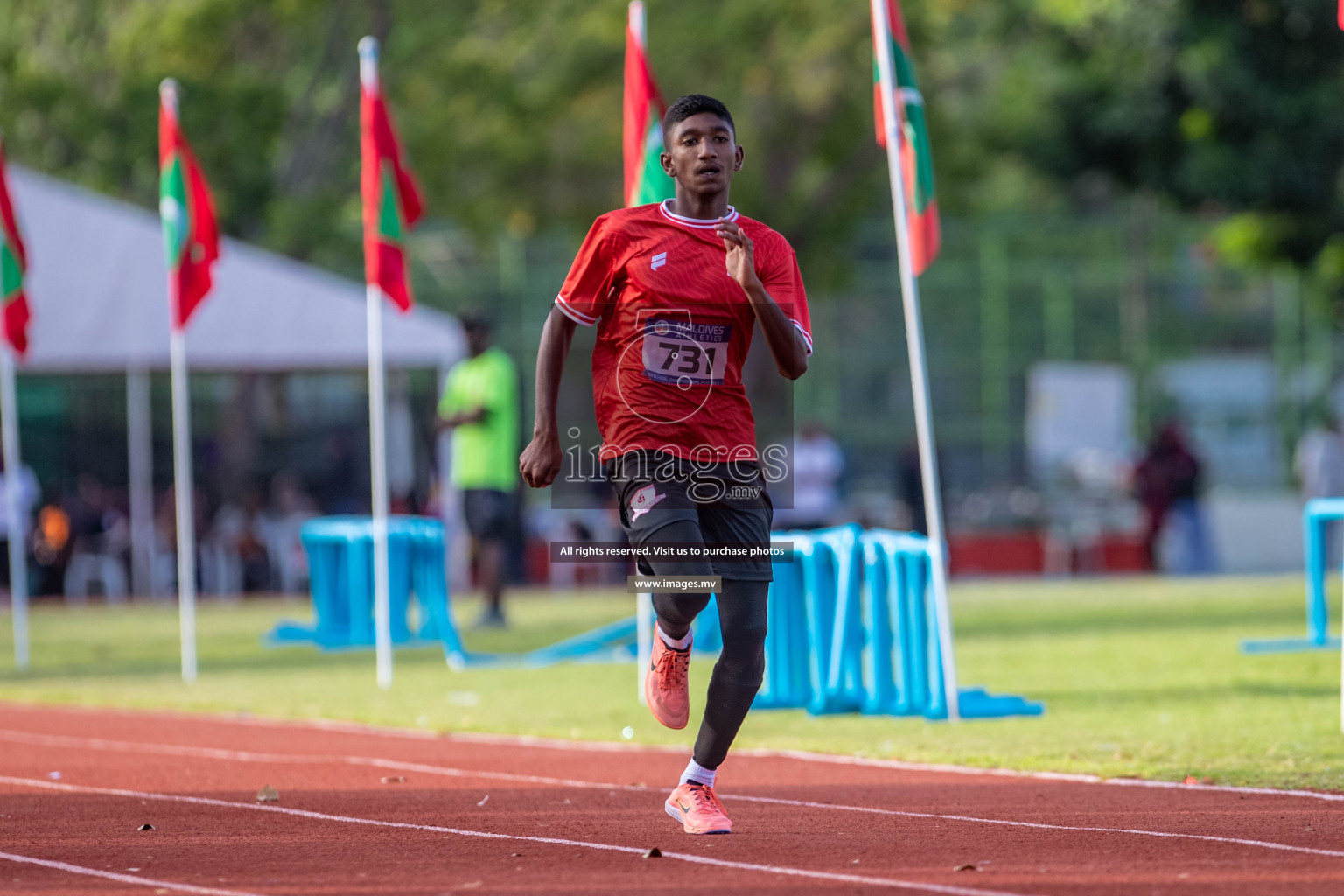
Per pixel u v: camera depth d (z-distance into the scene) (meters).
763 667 18.83
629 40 34.00
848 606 31.36
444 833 19.70
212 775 24.98
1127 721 29.02
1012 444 109.31
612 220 18.84
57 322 74.75
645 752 27.16
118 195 94.62
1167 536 91.00
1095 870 16.83
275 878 17.12
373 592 49.34
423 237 109.00
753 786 23.12
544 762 26.00
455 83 97.75
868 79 108.56
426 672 41.88
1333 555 84.88
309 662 45.72
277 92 91.00
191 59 94.50
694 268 18.56
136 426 78.62
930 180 30.83
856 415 110.50
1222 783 22.23
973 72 114.12
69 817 21.25
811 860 17.58
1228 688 33.50
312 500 87.94
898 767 24.64
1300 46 81.44
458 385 53.97
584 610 65.19
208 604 76.88
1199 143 84.56
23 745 29.12
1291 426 108.06
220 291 75.62
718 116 18.69
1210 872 16.64
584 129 104.25
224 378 90.69
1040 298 110.50
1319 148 82.31
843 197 113.69
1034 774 23.64
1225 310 109.62
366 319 76.12
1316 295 105.94
